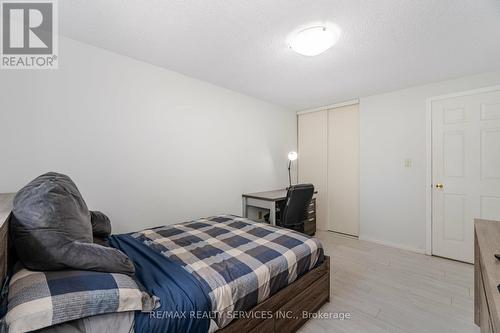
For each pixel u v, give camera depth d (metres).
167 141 2.46
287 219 2.83
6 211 0.97
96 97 1.99
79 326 0.84
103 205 2.04
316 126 4.08
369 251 3.01
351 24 1.64
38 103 1.74
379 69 2.42
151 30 1.74
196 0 1.42
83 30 1.75
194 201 2.72
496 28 1.68
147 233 1.92
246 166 3.38
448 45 1.93
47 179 1.13
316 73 2.54
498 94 2.44
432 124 2.84
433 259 2.75
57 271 0.96
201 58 2.20
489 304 0.80
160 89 2.40
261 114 3.60
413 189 3.00
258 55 2.13
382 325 1.65
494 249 1.10
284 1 1.42
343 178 3.75
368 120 3.38
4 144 1.63
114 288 0.92
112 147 2.09
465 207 2.65
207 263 1.39
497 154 2.46
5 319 0.72
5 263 0.88
